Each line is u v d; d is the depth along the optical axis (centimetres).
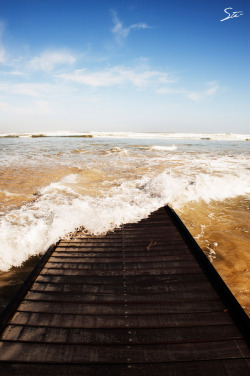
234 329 242
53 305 280
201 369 202
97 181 1016
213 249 470
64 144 3347
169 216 598
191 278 333
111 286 319
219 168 1345
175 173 1184
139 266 369
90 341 229
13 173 1146
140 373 199
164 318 259
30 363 206
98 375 197
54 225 500
